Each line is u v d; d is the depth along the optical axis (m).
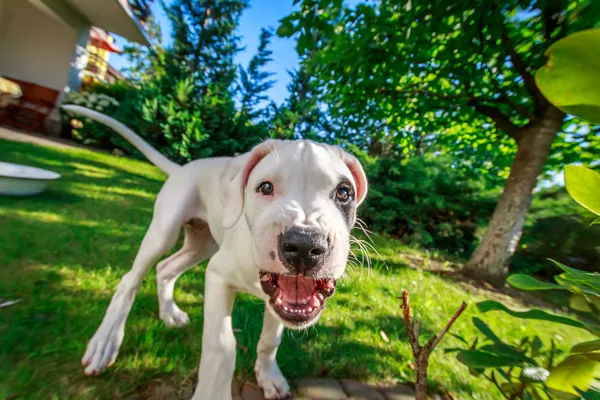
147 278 0.48
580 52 0.08
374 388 0.35
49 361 0.29
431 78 1.00
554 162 1.08
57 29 1.70
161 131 1.60
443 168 1.45
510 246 0.90
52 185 0.84
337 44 0.83
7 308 0.35
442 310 0.62
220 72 2.43
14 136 1.28
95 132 1.61
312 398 0.32
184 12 2.49
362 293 0.60
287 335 0.41
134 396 0.28
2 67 1.71
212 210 0.34
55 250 0.50
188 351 0.34
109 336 0.31
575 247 1.16
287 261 0.20
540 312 0.15
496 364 0.18
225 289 0.27
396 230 1.38
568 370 0.13
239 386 0.31
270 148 0.27
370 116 1.03
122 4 1.51
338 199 0.25
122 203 0.83
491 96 0.98
